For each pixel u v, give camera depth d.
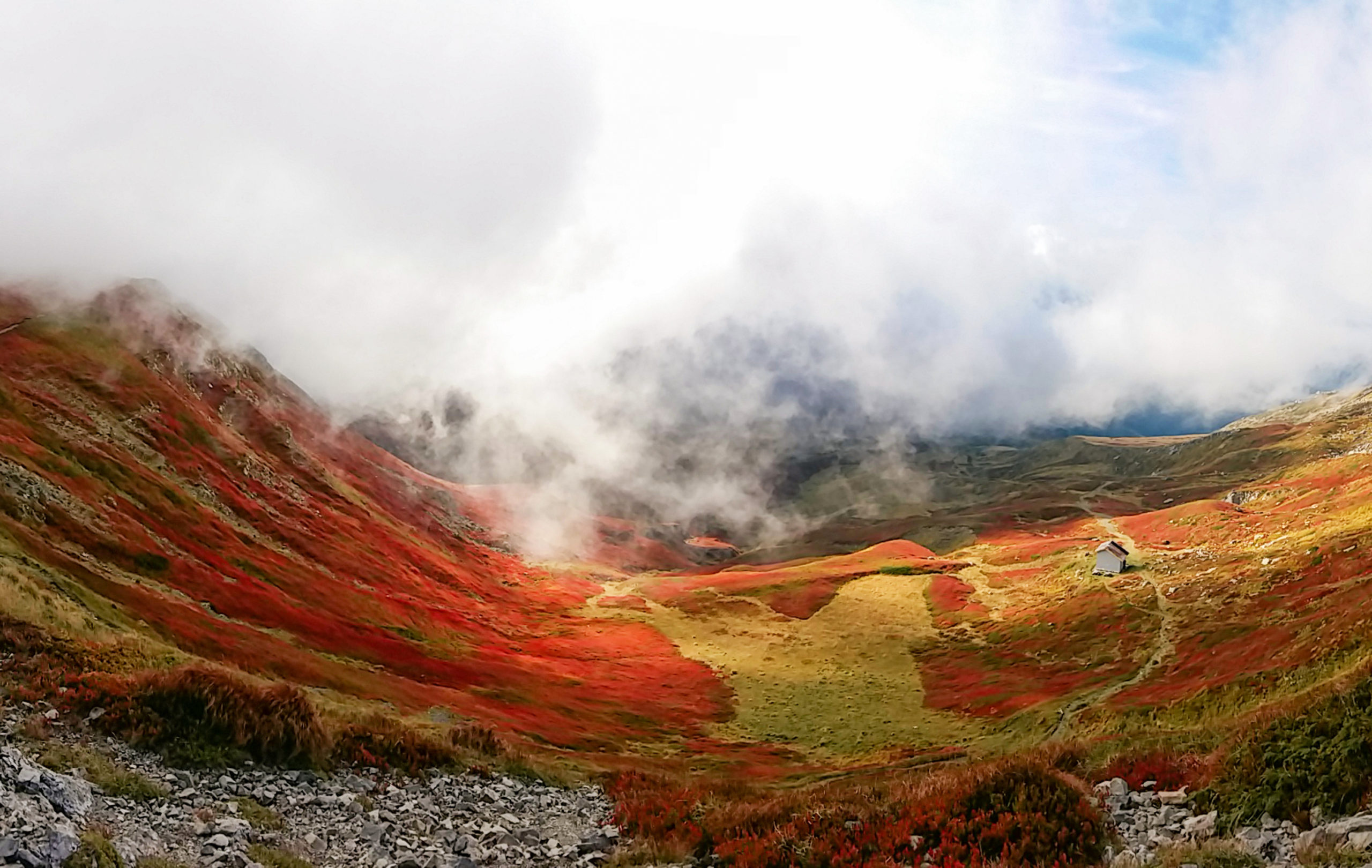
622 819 24.81
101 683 23.42
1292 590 89.38
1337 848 13.84
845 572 184.88
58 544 63.25
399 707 53.84
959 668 104.31
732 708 92.12
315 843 19.34
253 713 23.81
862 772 55.47
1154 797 20.61
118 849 15.17
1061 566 159.38
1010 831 17.95
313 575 104.38
